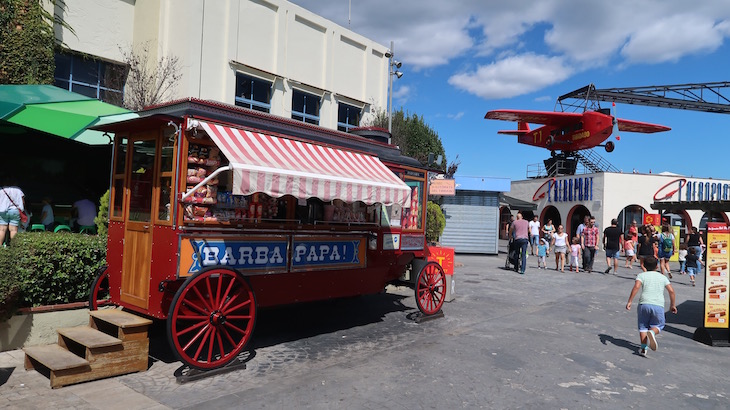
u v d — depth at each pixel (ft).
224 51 44.04
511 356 18.93
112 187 18.20
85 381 14.49
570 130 109.09
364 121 60.39
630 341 22.16
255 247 17.31
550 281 41.73
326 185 16.88
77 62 40.09
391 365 17.30
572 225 100.83
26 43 32.01
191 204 15.43
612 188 88.33
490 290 35.29
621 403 14.52
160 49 41.86
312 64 53.06
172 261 14.89
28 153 32.32
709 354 20.51
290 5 50.08
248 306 17.93
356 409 13.28
